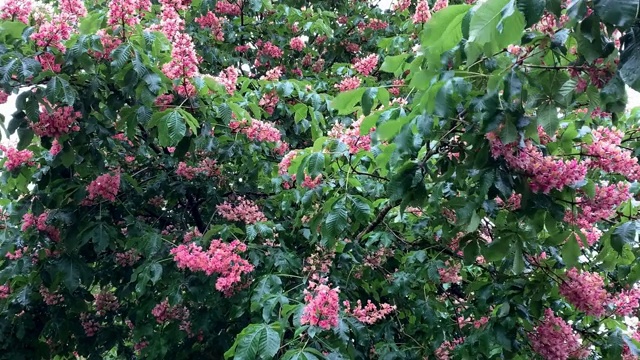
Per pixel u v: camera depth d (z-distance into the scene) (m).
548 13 2.19
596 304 2.97
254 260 3.89
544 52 2.40
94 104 3.70
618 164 2.61
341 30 6.90
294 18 6.32
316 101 4.41
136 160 5.28
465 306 4.29
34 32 3.29
